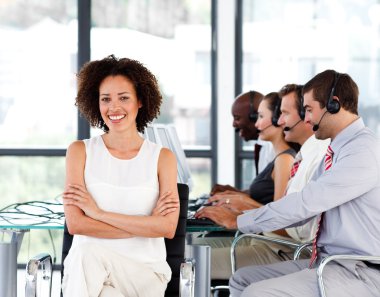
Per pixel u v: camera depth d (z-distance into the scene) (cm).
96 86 367
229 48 723
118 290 337
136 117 374
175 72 743
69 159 359
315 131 370
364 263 348
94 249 333
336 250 358
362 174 346
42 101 743
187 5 738
